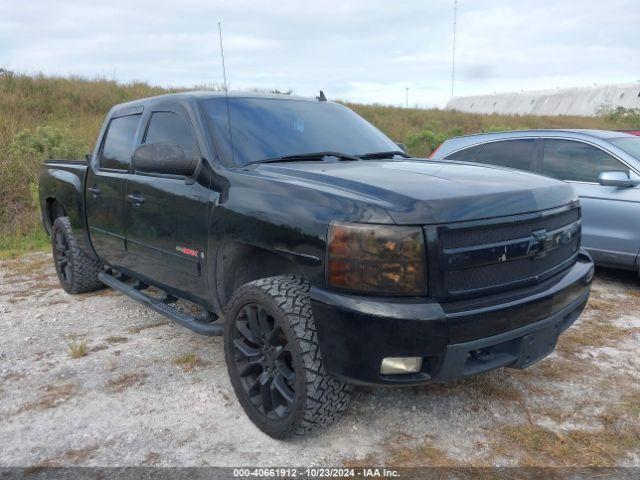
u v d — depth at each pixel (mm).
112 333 4422
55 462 2725
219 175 3229
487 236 2594
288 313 2684
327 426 2869
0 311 5062
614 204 5395
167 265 3738
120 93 18719
